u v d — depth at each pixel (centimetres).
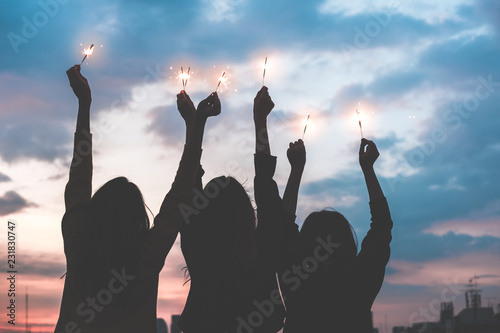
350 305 355
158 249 314
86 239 316
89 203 330
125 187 323
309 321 357
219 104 325
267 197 353
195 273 340
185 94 371
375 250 363
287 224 376
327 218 373
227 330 333
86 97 353
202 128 325
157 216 319
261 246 340
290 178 407
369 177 385
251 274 336
